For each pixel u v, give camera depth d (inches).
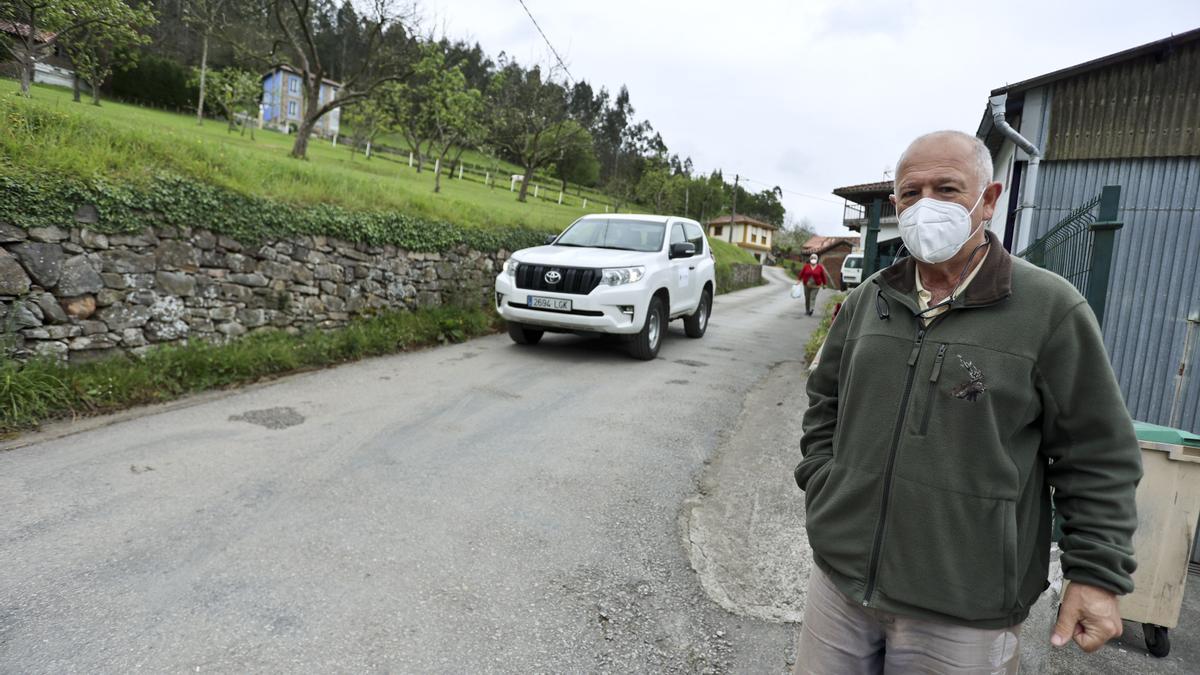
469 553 132.6
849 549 64.5
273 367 263.4
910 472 60.6
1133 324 234.1
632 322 317.7
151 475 162.1
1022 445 59.3
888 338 64.9
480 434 205.9
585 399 255.0
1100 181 250.4
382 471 171.8
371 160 1487.5
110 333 231.0
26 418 190.4
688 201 2669.8
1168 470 114.1
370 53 920.3
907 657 62.2
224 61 1847.9
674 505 163.3
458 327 365.1
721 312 664.4
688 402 259.4
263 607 110.3
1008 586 57.9
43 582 114.2
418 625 108.3
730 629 114.5
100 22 641.0
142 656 96.6
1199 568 154.9
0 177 201.2
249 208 274.8
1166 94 241.3
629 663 103.3
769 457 198.7
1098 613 55.8
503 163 2610.7
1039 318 58.1
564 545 138.9
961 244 62.1
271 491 156.0
